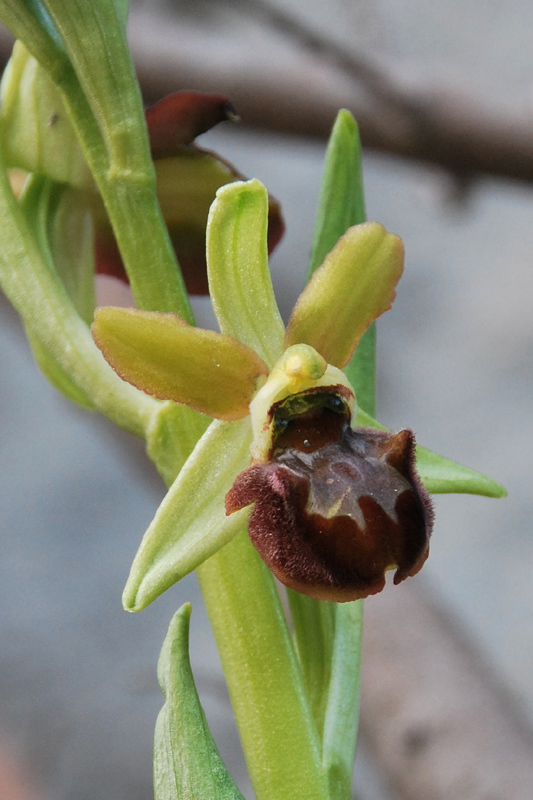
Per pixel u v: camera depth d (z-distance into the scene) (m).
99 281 0.22
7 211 0.17
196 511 0.16
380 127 0.24
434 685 0.21
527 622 0.39
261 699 0.17
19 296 0.17
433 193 0.25
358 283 0.17
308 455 0.17
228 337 0.17
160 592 0.16
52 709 0.42
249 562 0.17
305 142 0.24
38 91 0.18
